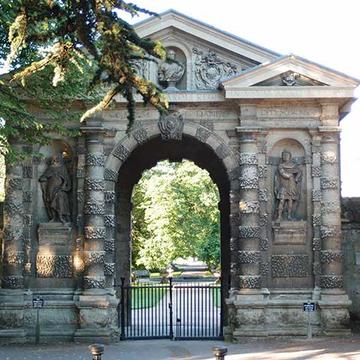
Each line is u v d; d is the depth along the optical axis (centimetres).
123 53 1405
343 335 3002
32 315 3081
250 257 3055
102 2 1371
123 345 2970
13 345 2930
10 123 2511
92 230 3086
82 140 3173
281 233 3127
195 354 2680
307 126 3147
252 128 3102
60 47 1449
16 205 3125
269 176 3175
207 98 3133
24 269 3128
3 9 2067
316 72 3102
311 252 3123
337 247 3088
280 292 3088
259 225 3097
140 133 3170
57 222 3164
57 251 3152
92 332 3011
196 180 6506
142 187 6612
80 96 2741
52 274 3134
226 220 3662
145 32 3155
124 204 3862
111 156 3164
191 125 3173
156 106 1502
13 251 3097
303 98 3100
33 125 2505
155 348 2872
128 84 1467
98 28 1377
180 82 3200
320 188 3138
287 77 3120
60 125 2778
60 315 3089
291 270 3108
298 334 3017
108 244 3138
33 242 3162
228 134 3170
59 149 3228
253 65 3194
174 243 6262
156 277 8488
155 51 1451
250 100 3109
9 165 3131
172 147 3716
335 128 3123
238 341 2986
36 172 3206
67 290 3122
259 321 3019
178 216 6253
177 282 7169
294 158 3189
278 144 3197
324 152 3139
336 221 3102
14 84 2423
